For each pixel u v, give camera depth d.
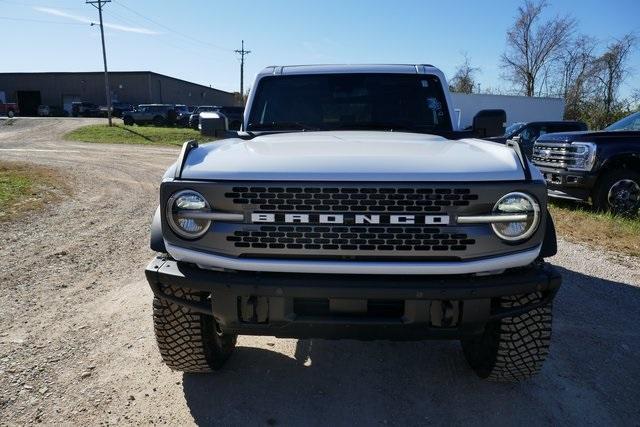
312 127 4.08
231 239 2.43
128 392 3.02
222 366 3.33
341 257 2.39
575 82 36.66
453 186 2.33
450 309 2.41
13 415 2.77
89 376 3.20
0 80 63.12
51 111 59.75
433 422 2.75
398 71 4.19
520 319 2.73
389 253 2.36
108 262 5.75
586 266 5.64
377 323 2.39
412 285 2.34
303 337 2.52
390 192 2.34
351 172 2.37
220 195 2.41
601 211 8.42
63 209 9.11
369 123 4.07
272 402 2.93
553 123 14.74
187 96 73.06
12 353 3.49
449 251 2.37
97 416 2.78
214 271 2.50
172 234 2.49
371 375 3.25
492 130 3.83
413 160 2.48
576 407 2.89
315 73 4.21
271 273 2.45
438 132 3.95
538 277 2.44
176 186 2.45
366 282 2.36
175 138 31.41
